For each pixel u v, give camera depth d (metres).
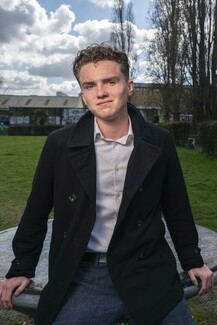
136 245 1.52
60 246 1.58
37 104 62.28
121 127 1.55
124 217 1.52
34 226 1.62
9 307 1.70
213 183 8.74
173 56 24.47
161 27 25.95
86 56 1.53
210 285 1.74
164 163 1.60
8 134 38.56
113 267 1.52
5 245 2.58
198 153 14.95
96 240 1.56
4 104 62.66
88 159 1.52
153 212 1.59
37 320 1.54
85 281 1.56
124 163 1.54
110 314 1.50
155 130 1.64
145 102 37.69
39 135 38.44
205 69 20.00
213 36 19.64
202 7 19.69
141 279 1.50
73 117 60.62
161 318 1.46
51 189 1.62
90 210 1.51
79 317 1.47
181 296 1.53
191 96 21.17
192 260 1.72
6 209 6.55
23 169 11.32
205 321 2.80
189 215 1.70
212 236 2.65
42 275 1.94
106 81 1.51
